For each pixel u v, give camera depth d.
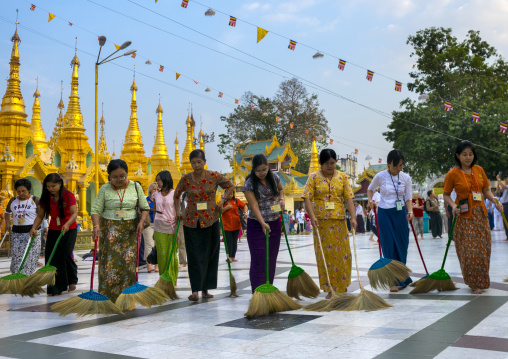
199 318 4.85
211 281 6.20
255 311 4.80
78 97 28.30
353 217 5.79
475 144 29.88
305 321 4.49
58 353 3.66
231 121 50.75
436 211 17.05
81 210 25.22
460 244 5.82
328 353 3.38
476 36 36.34
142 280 8.20
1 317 5.25
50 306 5.91
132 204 5.93
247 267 9.90
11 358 3.56
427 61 34.81
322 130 49.84
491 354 3.20
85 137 27.97
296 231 30.77
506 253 10.29
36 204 7.67
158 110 36.44
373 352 3.36
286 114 49.00
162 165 35.75
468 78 33.91
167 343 3.85
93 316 5.13
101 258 5.84
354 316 4.61
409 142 32.94
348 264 5.92
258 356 3.38
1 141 23.33
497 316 4.31
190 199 6.15
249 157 43.81
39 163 23.02
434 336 3.71
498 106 31.50
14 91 24.36
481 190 5.92
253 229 5.88
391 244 6.30
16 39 24.73
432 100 33.44
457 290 5.89
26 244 7.58
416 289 5.82
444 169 33.41
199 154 6.13
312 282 5.84
